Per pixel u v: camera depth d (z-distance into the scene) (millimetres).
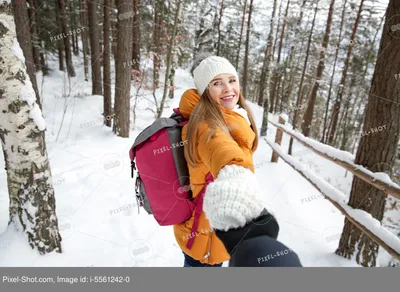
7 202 2965
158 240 2756
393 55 2354
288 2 15195
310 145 4016
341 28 16047
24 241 2027
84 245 2422
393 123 2449
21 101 1798
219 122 1013
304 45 20062
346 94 17750
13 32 1731
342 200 2936
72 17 17984
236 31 20562
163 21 12938
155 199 1229
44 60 18266
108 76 8773
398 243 2020
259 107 17594
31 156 1923
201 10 17516
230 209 663
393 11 2320
